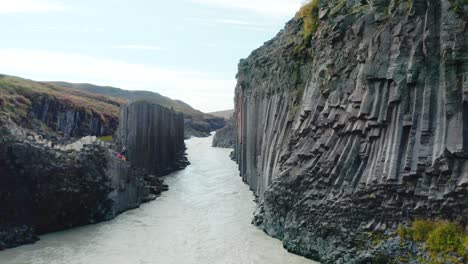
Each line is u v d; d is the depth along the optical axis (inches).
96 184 1663.4
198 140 6786.4
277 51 1863.9
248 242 1382.9
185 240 1443.2
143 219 1728.6
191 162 3673.7
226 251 1320.1
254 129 2148.1
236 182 2549.2
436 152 992.2
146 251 1347.2
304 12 1594.5
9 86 3361.2
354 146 1159.0
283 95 1663.4
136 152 2479.1
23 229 1438.2
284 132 1555.1
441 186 979.9
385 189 1053.2
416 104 1045.8
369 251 1050.7
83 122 3747.5
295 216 1286.9
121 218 1753.2
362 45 1204.5
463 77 987.3
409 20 1100.5
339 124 1211.2
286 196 1338.6
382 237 1044.5
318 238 1198.9
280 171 1433.3
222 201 2018.9
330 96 1277.1
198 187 2418.8
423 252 967.6
